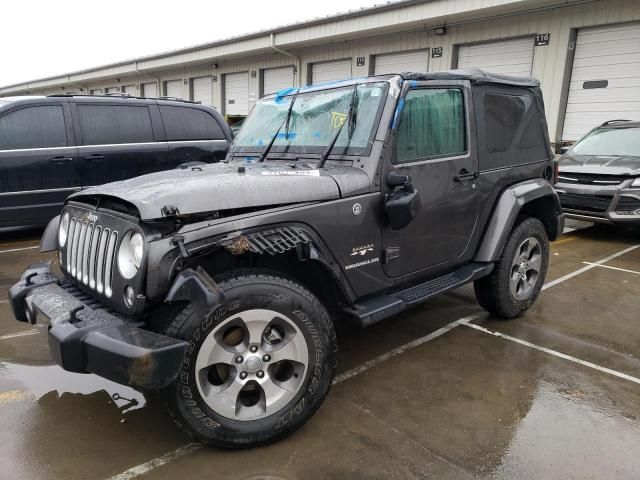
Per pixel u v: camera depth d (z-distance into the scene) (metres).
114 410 2.97
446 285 3.54
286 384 2.62
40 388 3.21
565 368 3.54
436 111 3.43
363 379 3.36
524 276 4.36
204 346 2.36
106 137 7.08
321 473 2.42
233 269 2.62
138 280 2.30
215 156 8.00
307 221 2.72
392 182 3.03
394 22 12.80
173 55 21.62
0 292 5.02
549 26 11.01
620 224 7.44
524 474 2.42
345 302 3.07
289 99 3.78
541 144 4.54
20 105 6.55
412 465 2.48
